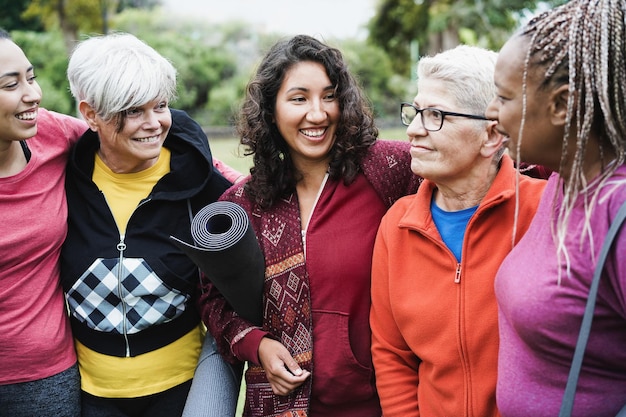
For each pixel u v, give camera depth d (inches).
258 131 77.5
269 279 76.2
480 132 64.2
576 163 48.2
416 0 893.2
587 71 46.8
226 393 80.0
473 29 832.9
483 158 66.5
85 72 77.0
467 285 65.2
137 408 83.7
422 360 69.7
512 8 808.9
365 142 78.1
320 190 78.1
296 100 75.3
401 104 69.8
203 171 84.8
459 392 65.9
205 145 85.9
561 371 51.8
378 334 73.7
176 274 81.7
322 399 75.7
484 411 64.8
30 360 79.0
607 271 47.0
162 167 84.7
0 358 78.4
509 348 55.1
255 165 79.0
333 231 76.4
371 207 77.4
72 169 84.0
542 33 49.1
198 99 889.5
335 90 75.6
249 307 76.0
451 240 68.0
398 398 71.6
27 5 786.8
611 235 45.9
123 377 82.1
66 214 82.3
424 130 65.4
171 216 83.0
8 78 73.0
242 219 70.7
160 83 77.4
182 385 84.7
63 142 83.8
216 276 71.2
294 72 75.0
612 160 49.3
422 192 70.5
